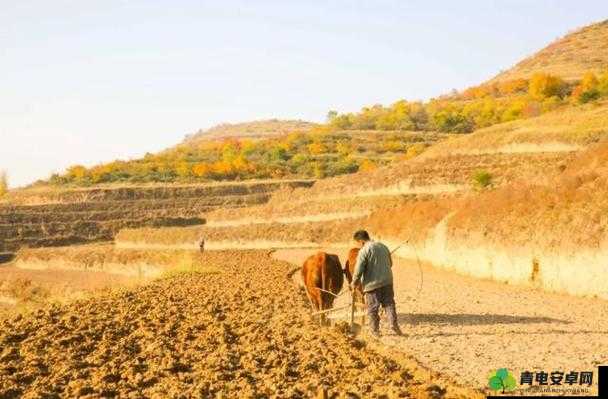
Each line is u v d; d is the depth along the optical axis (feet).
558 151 207.92
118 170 508.12
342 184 288.51
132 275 268.62
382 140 516.73
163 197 432.25
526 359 35.60
